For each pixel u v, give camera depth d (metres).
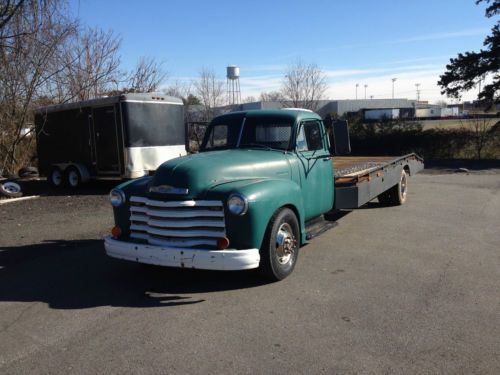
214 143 6.88
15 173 18.34
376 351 3.84
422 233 7.89
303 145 6.61
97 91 20.45
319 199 6.86
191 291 5.35
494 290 5.18
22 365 3.77
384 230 8.16
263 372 3.57
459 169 17.64
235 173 5.50
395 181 10.07
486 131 22.23
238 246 5.11
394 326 4.30
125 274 6.05
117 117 13.21
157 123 13.85
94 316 4.70
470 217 9.14
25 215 10.33
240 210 4.97
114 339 4.18
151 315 4.70
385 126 24.61
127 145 13.10
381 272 5.86
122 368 3.68
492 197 11.53
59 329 4.41
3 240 8.02
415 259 6.41
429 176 16.31
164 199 5.23
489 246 7.00
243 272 5.96
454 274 5.75
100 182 16.11
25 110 16.27
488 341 3.98
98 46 20.69
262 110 6.82
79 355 3.91
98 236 8.22
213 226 5.12
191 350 3.94
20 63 14.72
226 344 4.03
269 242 5.30
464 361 3.66
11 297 5.29
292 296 5.09
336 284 5.45
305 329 4.28
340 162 10.94
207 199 5.13
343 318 4.50
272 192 5.32
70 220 9.66
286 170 6.12
